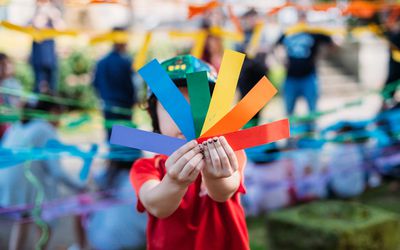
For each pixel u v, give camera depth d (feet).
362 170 16.38
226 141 3.80
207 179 4.21
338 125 15.35
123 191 11.23
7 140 10.14
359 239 9.72
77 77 28.40
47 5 9.55
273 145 14.12
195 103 4.01
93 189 11.46
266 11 10.93
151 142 3.98
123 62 15.61
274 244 10.76
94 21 27.53
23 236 9.84
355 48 42.70
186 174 3.78
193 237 4.79
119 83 15.61
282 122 3.98
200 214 4.82
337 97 38.96
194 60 4.91
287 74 20.29
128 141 3.97
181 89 4.83
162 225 4.88
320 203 11.30
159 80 4.09
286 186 14.49
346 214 10.52
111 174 11.42
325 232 9.69
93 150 9.25
